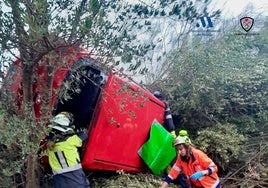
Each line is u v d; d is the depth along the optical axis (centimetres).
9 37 356
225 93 732
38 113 427
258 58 817
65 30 350
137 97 503
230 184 616
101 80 479
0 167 413
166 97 737
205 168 490
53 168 457
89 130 493
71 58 395
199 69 733
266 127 716
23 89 403
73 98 526
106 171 576
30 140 389
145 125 582
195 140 655
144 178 575
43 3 309
